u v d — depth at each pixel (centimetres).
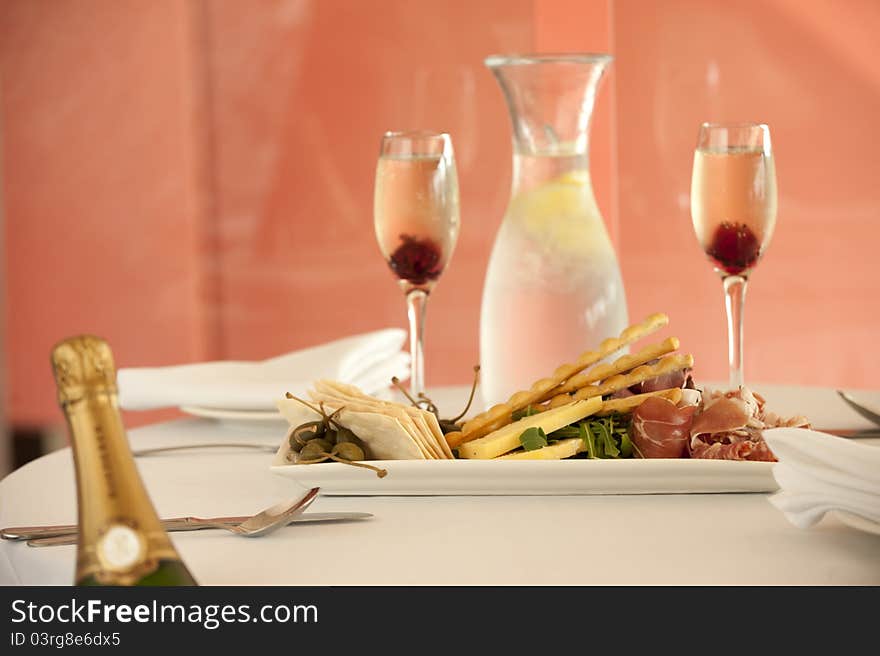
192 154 344
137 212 351
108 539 63
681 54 307
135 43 344
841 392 134
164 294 351
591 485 100
